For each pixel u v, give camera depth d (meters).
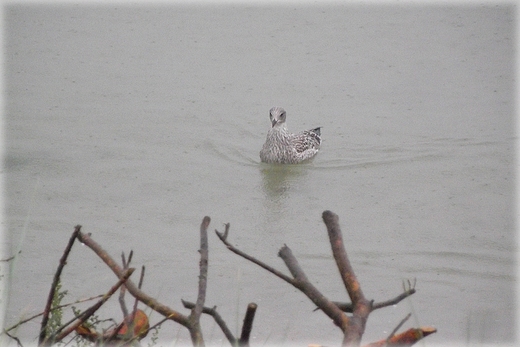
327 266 12.95
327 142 18.48
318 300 3.27
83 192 15.70
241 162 17.55
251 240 13.98
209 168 17.11
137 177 16.47
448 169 17.05
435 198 15.82
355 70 21.31
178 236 14.00
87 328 4.01
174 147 17.88
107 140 18.00
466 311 11.49
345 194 16.08
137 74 21.11
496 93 20.27
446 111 19.55
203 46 22.48
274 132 17.45
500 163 17.25
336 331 10.83
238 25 23.75
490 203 15.56
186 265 12.83
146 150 17.67
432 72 21.17
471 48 22.19
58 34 23.00
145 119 19.05
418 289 12.18
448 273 12.76
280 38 22.89
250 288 12.09
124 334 3.88
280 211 15.26
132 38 22.89
